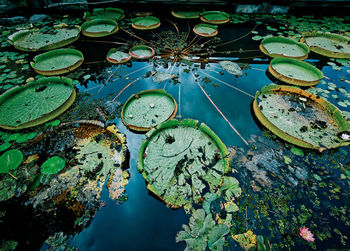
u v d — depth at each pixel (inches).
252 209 84.9
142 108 119.4
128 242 76.0
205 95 136.1
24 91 130.6
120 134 107.3
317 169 98.3
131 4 234.5
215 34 195.5
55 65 152.1
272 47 175.8
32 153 101.0
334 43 184.7
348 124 109.1
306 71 149.1
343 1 229.9
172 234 77.9
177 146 101.0
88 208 84.4
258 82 146.6
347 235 78.6
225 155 96.7
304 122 115.2
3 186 89.3
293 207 85.9
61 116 119.4
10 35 176.9
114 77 148.0
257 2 229.5
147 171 91.0
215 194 86.9
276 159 101.7
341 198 88.7
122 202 86.3
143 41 185.8
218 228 79.0
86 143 105.2
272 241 76.7
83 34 190.2
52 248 74.3
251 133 113.1
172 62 163.2
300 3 232.2
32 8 227.8
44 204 85.0
